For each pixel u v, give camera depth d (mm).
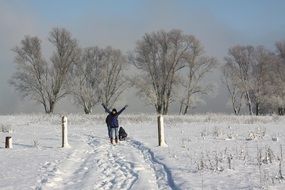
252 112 77812
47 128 35656
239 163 12523
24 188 9836
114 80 78062
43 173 11992
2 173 12227
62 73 73688
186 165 12586
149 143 20578
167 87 73125
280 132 25484
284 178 9805
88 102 77500
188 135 24750
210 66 72875
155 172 11953
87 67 78125
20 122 43906
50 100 73625
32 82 72312
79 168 13133
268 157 13148
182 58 72500
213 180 10055
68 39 73562
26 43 71125
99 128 34656
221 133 24453
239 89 77562
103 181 10586
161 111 73500
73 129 33719
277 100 75375
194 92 73000
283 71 76625
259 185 9109
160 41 72688
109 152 17531
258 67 77562
